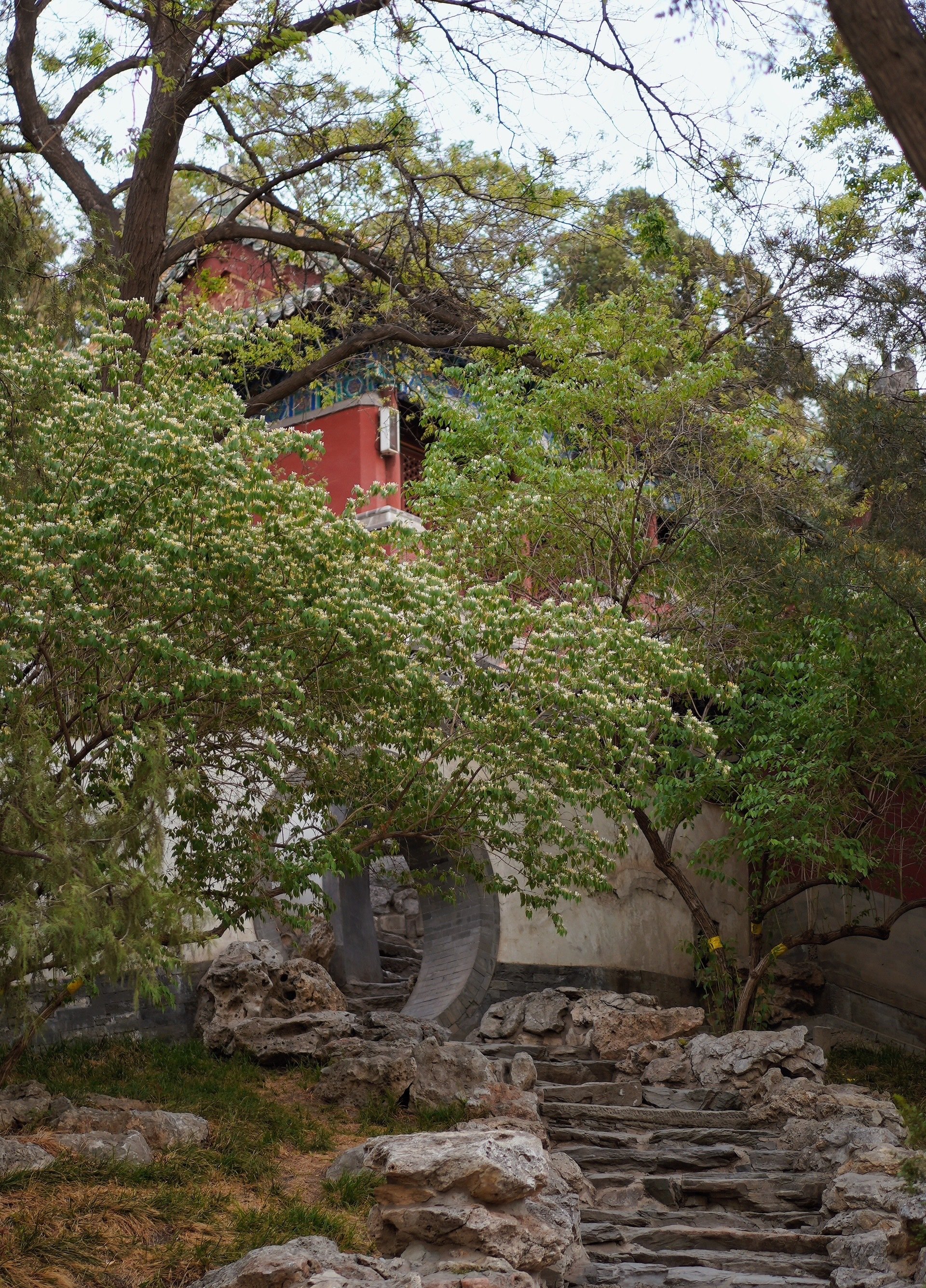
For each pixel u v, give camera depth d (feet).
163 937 27.32
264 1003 42.88
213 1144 32.22
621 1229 32.76
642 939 58.39
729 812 51.06
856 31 14.85
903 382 57.16
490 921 52.54
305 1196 29.99
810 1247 32.50
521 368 51.39
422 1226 26.58
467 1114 36.86
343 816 48.49
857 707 48.88
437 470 48.96
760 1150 38.22
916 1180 26.09
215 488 31.60
